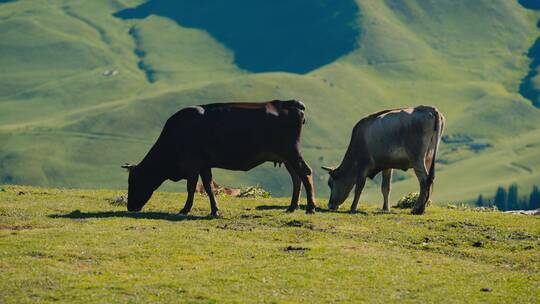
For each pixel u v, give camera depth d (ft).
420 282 68.64
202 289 65.57
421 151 101.91
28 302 62.08
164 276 69.36
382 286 67.31
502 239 85.35
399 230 88.48
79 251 75.36
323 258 75.51
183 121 100.42
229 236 84.33
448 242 84.28
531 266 75.41
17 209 97.71
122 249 76.74
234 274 69.77
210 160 99.81
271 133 98.22
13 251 74.79
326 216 95.86
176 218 94.99
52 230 83.46
